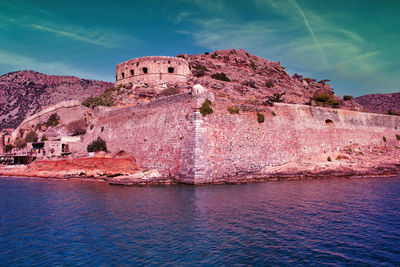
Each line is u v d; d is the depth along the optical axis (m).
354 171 41.91
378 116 59.97
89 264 13.40
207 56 102.38
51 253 14.64
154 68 74.56
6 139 84.31
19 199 27.48
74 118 69.75
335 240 15.93
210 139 33.75
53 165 48.62
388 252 14.38
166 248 14.98
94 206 23.91
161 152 37.12
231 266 13.05
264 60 117.38
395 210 21.94
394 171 44.25
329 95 102.62
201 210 21.88
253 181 35.94
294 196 26.91
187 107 35.09
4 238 16.77
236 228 17.81
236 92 74.69
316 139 47.97
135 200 25.69
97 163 43.94
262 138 39.59
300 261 13.47
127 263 13.45
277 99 75.12
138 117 44.41
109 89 79.56
